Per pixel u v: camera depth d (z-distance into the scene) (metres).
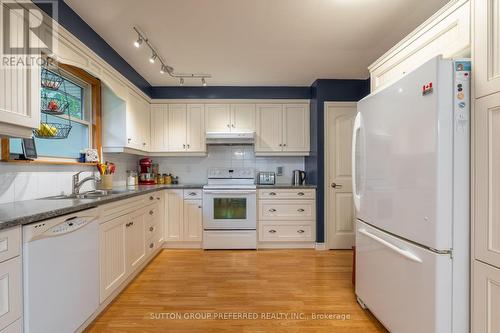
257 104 3.93
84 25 2.22
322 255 3.40
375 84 2.25
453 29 1.46
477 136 1.22
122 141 2.99
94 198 2.03
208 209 3.59
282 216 3.65
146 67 3.23
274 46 2.71
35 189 2.03
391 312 1.63
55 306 1.45
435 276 1.27
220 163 4.18
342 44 2.67
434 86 1.27
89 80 2.76
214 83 3.84
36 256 1.32
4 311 1.16
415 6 2.04
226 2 1.99
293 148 3.93
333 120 3.66
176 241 3.65
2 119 1.34
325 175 3.65
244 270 2.89
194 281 2.61
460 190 1.27
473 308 1.24
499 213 1.13
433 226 1.28
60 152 2.42
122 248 2.29
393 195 1.59
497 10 1.15
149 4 2.01
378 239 1.74
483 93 1.19
